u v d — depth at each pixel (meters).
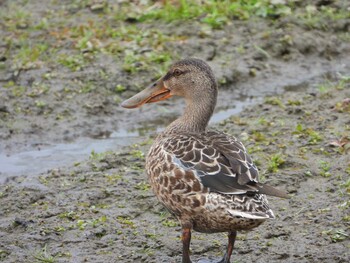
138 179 12.86
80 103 16.36
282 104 15.77
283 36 19.08
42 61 17.69
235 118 15.41
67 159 14.36
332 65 18.80
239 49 18.52
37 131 15.48
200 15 19.45
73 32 18.86
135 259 10.57
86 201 12.22
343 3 20.42
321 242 10.75
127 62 17.53
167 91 11.57
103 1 20.20
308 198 11.99
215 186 9.53
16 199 12.34
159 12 19.42
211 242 10.93
